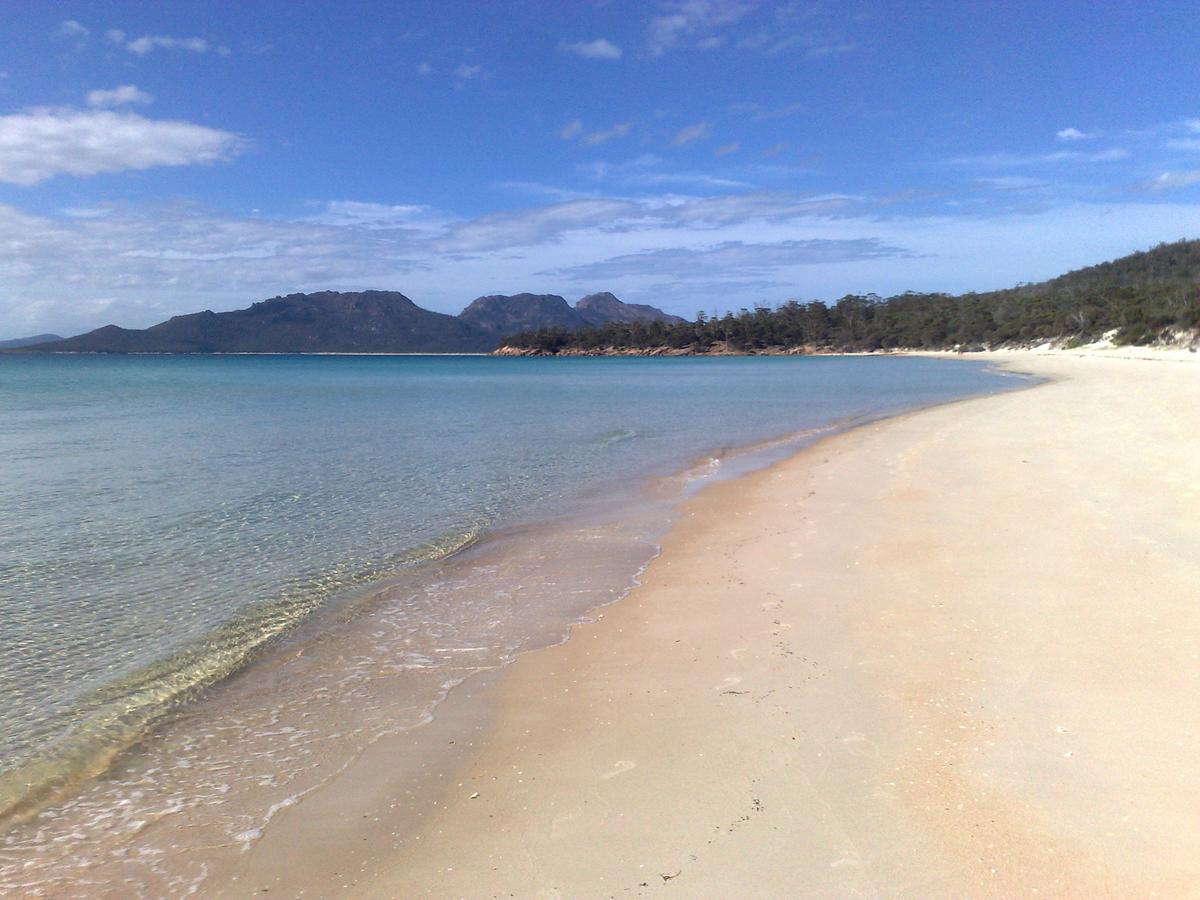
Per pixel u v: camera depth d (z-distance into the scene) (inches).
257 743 227.8
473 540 462.3
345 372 3944.4
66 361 6254.9
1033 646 259.8
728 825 175.0
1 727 240.1
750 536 439.2
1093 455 593.6
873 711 224.4
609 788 193.9
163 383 2701.8
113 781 209.8
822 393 1768.0
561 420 1213.7
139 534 476.4
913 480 560.7
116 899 162.6
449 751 218.4
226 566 409.7
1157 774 181.6
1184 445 596.7
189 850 178.4
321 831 183.2
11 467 735.1
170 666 284.4
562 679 262.8
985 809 173.6
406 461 770.2
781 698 237.1
